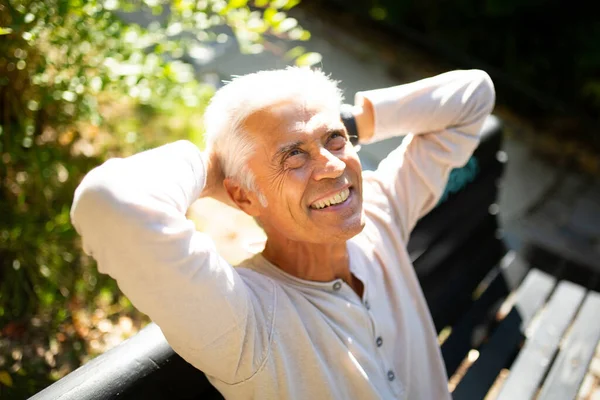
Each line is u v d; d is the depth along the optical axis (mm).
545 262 2586
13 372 2039
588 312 2256
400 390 1480
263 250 1449
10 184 2312
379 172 1640
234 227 1527
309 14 5070
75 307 2277
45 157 2238
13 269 2209
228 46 3898
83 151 2523
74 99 2160
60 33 2057
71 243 2383
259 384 1253
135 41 2229
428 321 1628
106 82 2062
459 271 2168
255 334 1223
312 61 2346
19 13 1828
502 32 4688
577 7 4461
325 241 1312
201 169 1260
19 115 2174
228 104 1299
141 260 1060
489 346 2105
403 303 1542
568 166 4047
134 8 2328
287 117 1266
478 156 2053
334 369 1339
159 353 1296
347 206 1303
